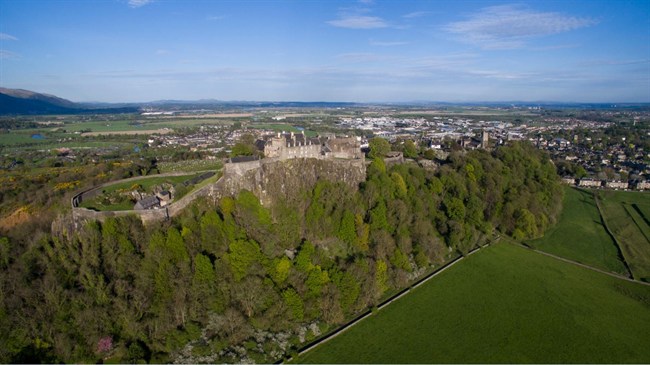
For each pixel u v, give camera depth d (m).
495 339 120.00
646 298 147.00
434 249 168.38
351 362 108.06
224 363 103.38
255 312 118.19
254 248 131.00
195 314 114.31
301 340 115.25
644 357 114.31
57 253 122.06
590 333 124.69
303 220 161.12
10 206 180.88
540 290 150.25
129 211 134.00
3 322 100.81
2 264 121.56
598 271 168.75
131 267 119.25
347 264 142.75
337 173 189.88
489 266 169.25
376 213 166.88
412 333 121.56
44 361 98.31
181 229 134.00
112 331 105.25
